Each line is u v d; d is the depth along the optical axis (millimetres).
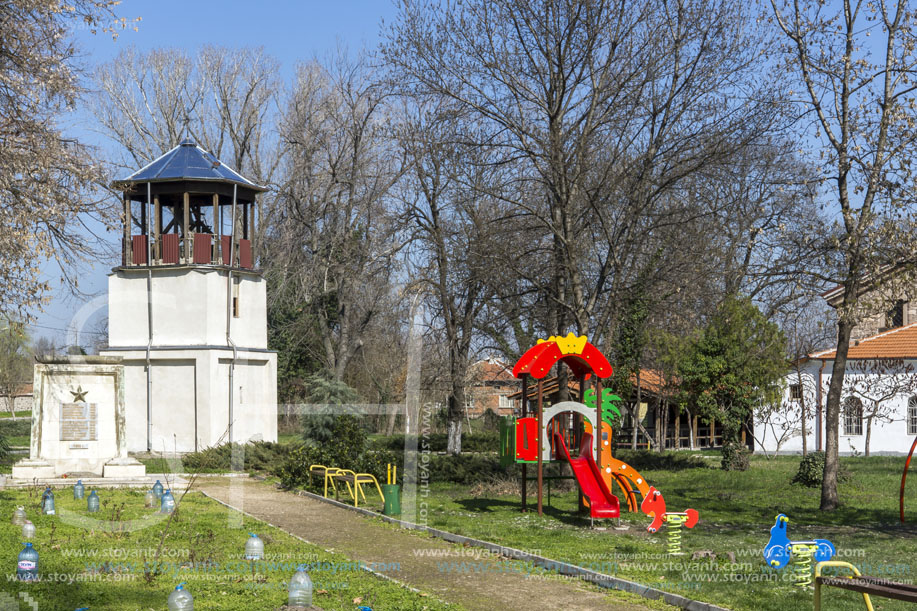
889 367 35000
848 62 17406
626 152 21578
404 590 10422
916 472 26484
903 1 17078
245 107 50625
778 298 21234
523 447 18328
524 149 21578
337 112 46875
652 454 32281
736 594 10070
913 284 16406
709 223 21062
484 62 21734
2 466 23969
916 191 16406
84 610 8117
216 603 9289
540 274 22125
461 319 30328
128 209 33938
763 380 28969
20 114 17734
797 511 18250
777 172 21953
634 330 30547
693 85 20875
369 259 42188
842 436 36156
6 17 17078
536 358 17844
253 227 36500
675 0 20828
